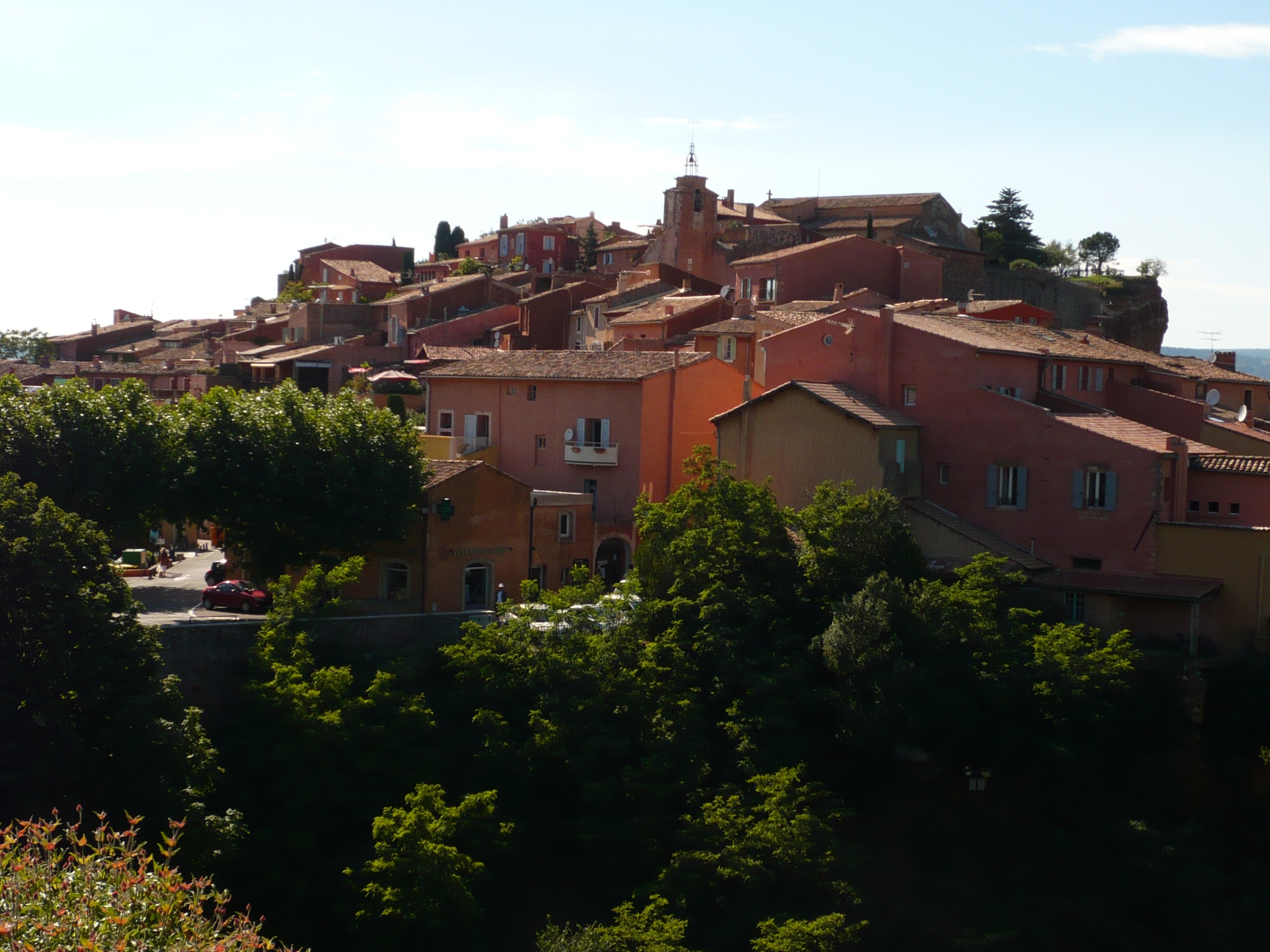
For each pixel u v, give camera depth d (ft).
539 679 147.95
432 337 342.64
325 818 128.47
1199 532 157.48
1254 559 153.58
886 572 156.76
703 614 155.22
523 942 124.06
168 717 120.37
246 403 181.57
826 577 160.35
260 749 131.95
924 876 133.39
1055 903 129.18
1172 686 149.18
